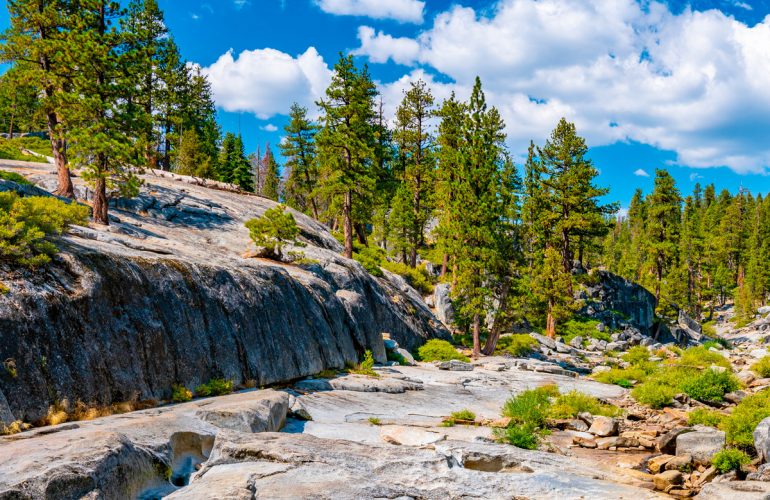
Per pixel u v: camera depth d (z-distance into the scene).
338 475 8.32
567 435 15.12
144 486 7.44
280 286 20.19
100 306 11.50
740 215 108.50
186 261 16.05
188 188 36.69
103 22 23.67
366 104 42.19
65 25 24.89
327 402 16.14
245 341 16.20
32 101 64.88
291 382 17.98
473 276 34.84
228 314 15.99
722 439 12.27
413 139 56.16
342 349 23.02
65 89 24.39
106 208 21.91
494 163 37.69
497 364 30.33
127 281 12.72
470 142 37.53
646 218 123.88
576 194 51.91
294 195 67.62
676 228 62.44
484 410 17.84
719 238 106.81
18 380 8.90
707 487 9.33
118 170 21.58
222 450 8.81
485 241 35.62
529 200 50.09
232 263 19.36
